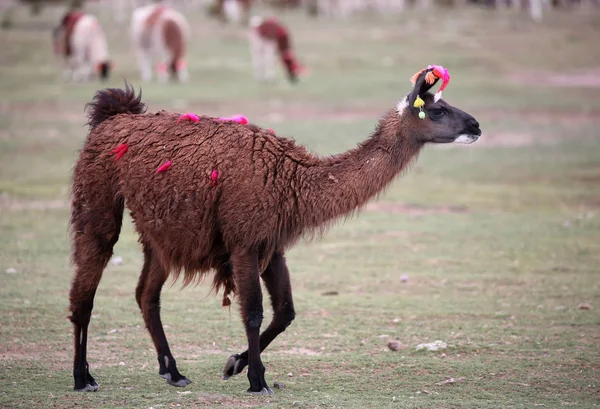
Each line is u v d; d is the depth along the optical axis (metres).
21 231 52.31
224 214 27.31
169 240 28.28
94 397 26.45
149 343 33.62
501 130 93.31
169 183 27.77
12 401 25.89
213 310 38.47
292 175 27.95
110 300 39.56
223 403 25.81
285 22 175.75
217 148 27.83
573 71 136.75
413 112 29.08
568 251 48.84
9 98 105.06
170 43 120.12
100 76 118.94
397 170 29.25
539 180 70.25
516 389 27.95
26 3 185.50
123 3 188.62
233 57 141.75
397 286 42.41
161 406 25.34
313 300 39.88
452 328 35.56
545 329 35.28
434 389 27.98
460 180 70.75
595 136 89.94
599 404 26.36
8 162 73.88
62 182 67.38
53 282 42.00
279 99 109.81
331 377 29.44
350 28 168.00
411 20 180.25
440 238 52.31
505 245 50.38
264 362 31.23
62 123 92.06
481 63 136.88
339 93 114.81
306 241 29.20
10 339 33.50
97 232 28.52
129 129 28.78
